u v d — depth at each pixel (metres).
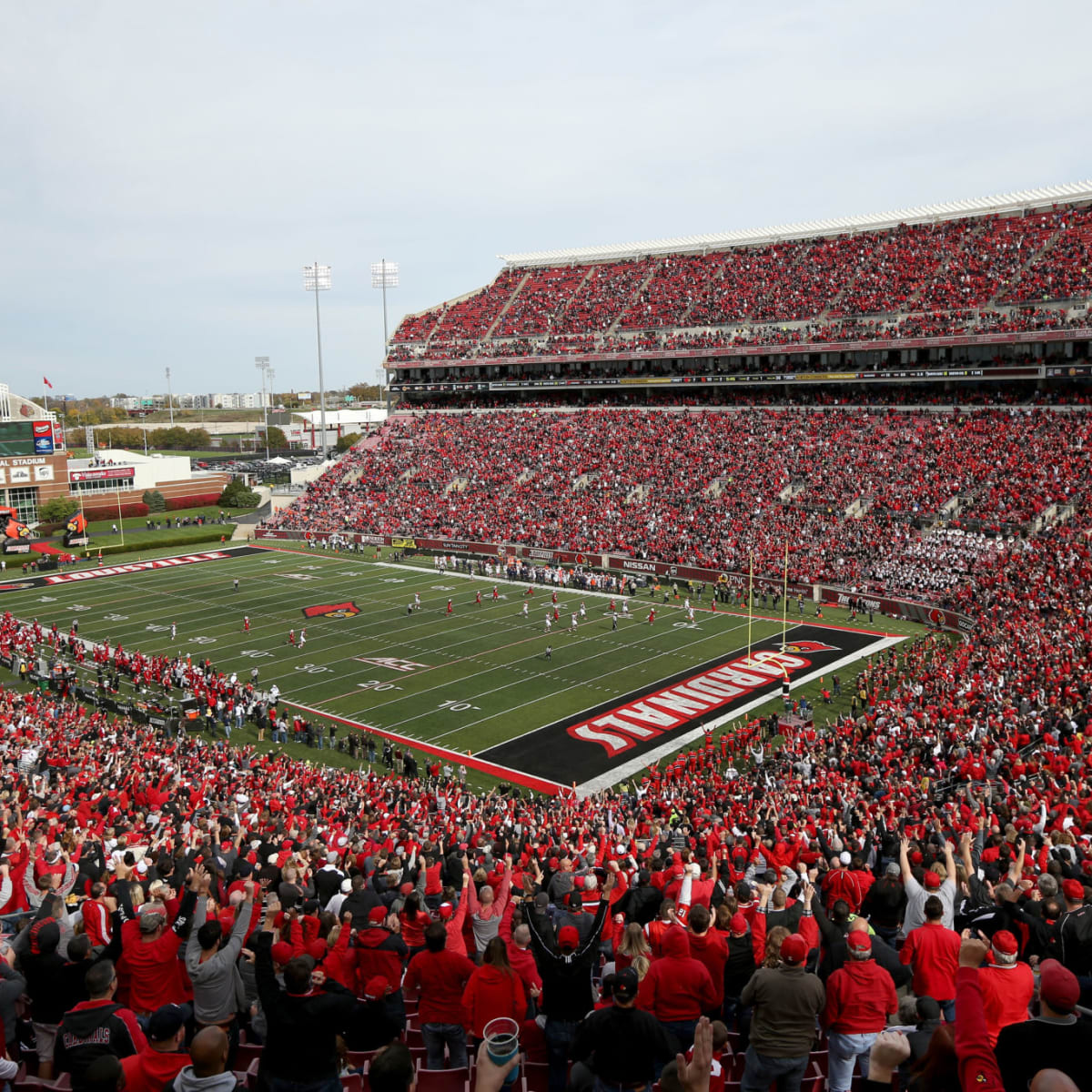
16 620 57.81
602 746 37.50
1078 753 23.78
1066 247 71.62
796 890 12.50
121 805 24.05
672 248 97.81
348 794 29.41
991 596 49.44
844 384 78.44
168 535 89.31
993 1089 5.62
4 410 86.31
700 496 71.44
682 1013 8.05
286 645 51.97
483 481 83.19
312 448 189.75
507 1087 8.23
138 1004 9.01
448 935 9.48
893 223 84.88
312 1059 7.11
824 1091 8.62
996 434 65.06
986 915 10.02
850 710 40.88
